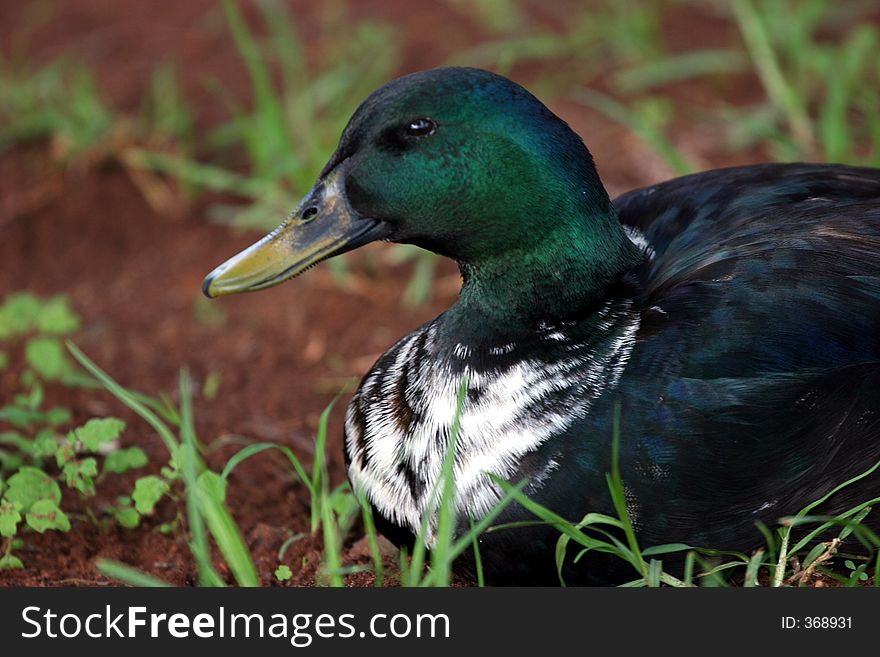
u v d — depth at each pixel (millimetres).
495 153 6125
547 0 13078
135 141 11094
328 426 8305
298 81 11828
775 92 10648
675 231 6848
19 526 7258
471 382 6238
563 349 6191
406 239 6438
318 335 9336
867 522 6145
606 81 11789
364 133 6285
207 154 11188
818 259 6211
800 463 5965
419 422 6352
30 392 8703
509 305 6242
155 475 7773
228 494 7652
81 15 13398
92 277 10117
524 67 12062
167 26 13156
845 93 10594
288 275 6445
